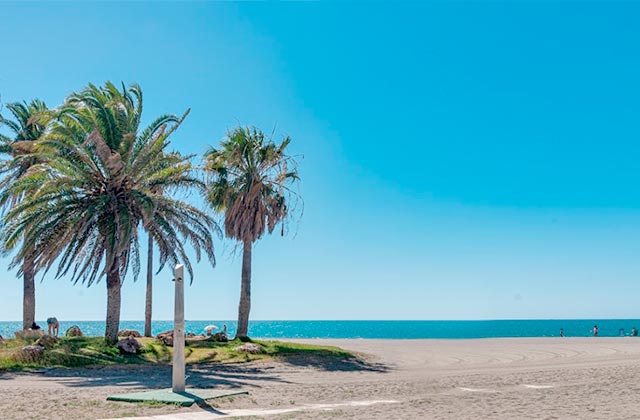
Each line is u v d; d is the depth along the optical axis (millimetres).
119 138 29875
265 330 192875
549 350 38719
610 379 21297
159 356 28531
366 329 186250
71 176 28609
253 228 34062
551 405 15156
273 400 15953
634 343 46500
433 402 15719
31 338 30250
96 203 28359
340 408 14578
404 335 115250
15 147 35094
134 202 29422
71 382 20188
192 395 15664
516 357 33438
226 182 33938
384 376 23859
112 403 14734
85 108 29125
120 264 29500
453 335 112375
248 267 34719
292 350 31422
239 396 16312
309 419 12859
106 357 27297
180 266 16672
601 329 160000
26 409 13828
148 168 30125
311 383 20828
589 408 14648
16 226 27547
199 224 30688
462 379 22094
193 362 27672
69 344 28750
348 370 26500
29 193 33094
